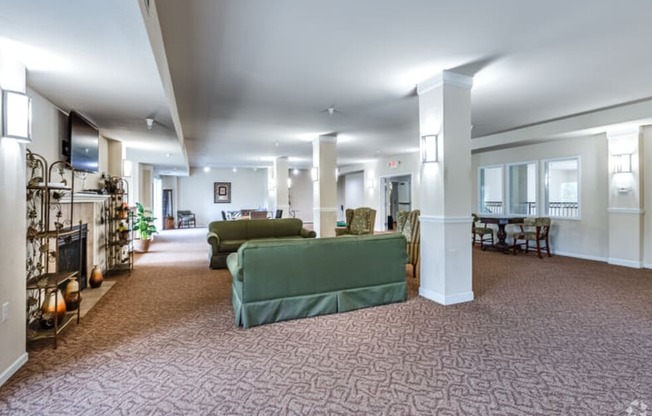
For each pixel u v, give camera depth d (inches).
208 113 220.4
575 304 151.9
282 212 423.2
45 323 116.9
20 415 76.0
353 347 109.7
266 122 244.8
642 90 180.4
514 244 285.3
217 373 93.9
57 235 118.6
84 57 99.5
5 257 91.6
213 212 596.7
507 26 114.3
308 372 94.3
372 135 294.2
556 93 184.1
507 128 278.5
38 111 134.1
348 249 143.9
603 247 256.2
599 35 120.8
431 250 160.1
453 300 154.3
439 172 155.2
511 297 163.2
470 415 75.5
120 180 221.6
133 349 108.7
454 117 154.6
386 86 170.4
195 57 136.6
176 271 226.2
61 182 139.4
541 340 113.8
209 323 131.3
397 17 108.0
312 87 171.8
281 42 124.3
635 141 231.5
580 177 268.5
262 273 129.1
